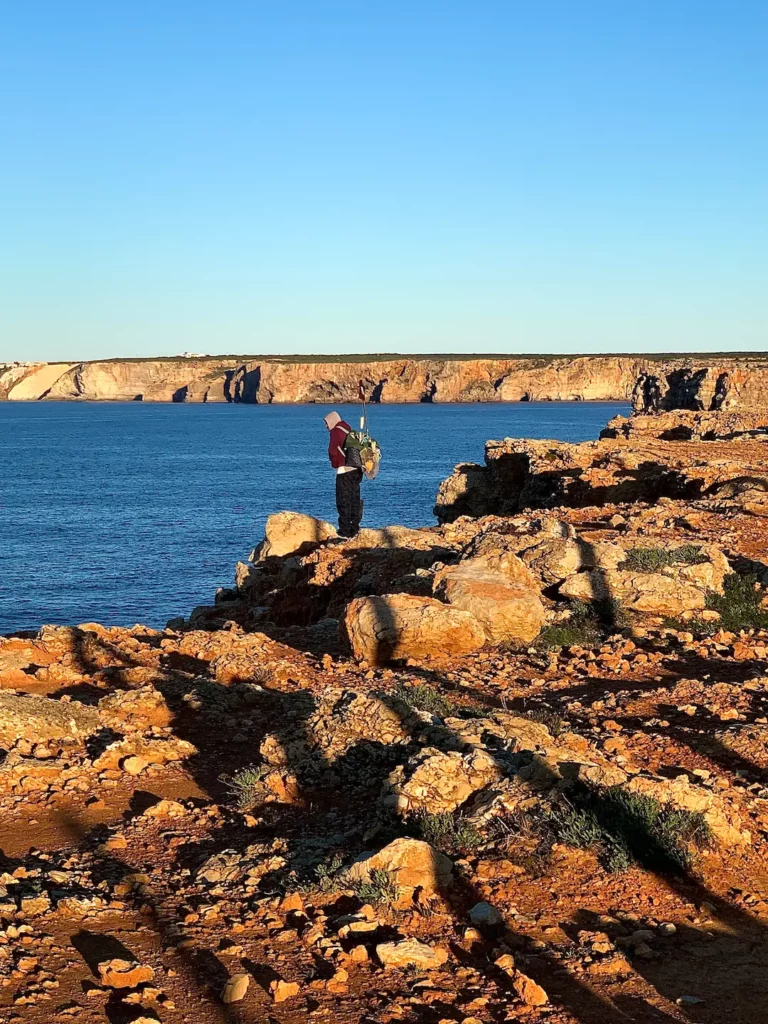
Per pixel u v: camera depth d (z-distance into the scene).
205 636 12.70
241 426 197.38
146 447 138.88
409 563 15.89
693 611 12.28
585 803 6.31
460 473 31.03
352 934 5.18
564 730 8.00
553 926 5.24
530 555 13.49
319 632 13.64
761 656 10.52
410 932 5.21
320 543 20.61
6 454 125.81
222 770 8.14
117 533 57.25
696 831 6.06
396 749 7.54
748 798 6.71
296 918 5.35
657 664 10.46
